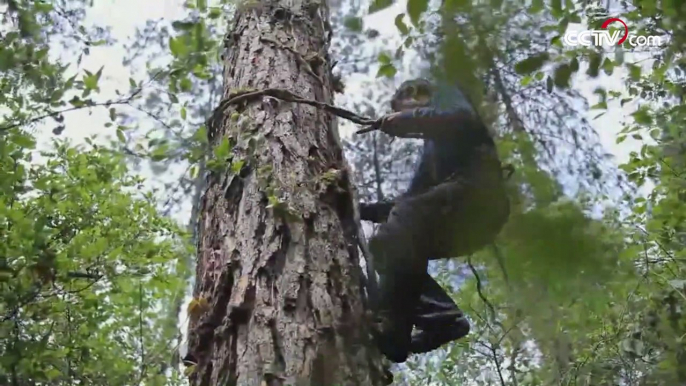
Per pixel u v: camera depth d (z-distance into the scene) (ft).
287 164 9.57
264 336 7.79
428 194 9.42
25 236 14.66
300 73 11.30
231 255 8.79
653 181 20.43
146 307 21.61
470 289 15.61
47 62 12.02
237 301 8.21
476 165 9.07
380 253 9.62
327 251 8.75
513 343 20.07
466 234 9.06
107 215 18.35
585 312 16.15
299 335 7.82
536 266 7.40
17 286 14.52
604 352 20.58
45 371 16.35
